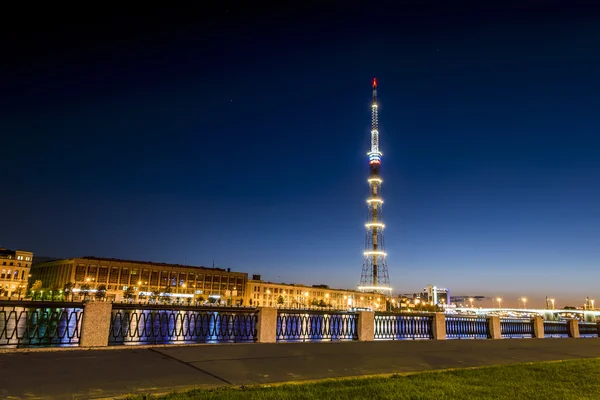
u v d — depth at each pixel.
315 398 9.29
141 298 185.38
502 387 11.38
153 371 11.25
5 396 8.37
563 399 10.34
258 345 17.08
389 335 24.66
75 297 165.12
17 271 181.50
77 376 10.17
